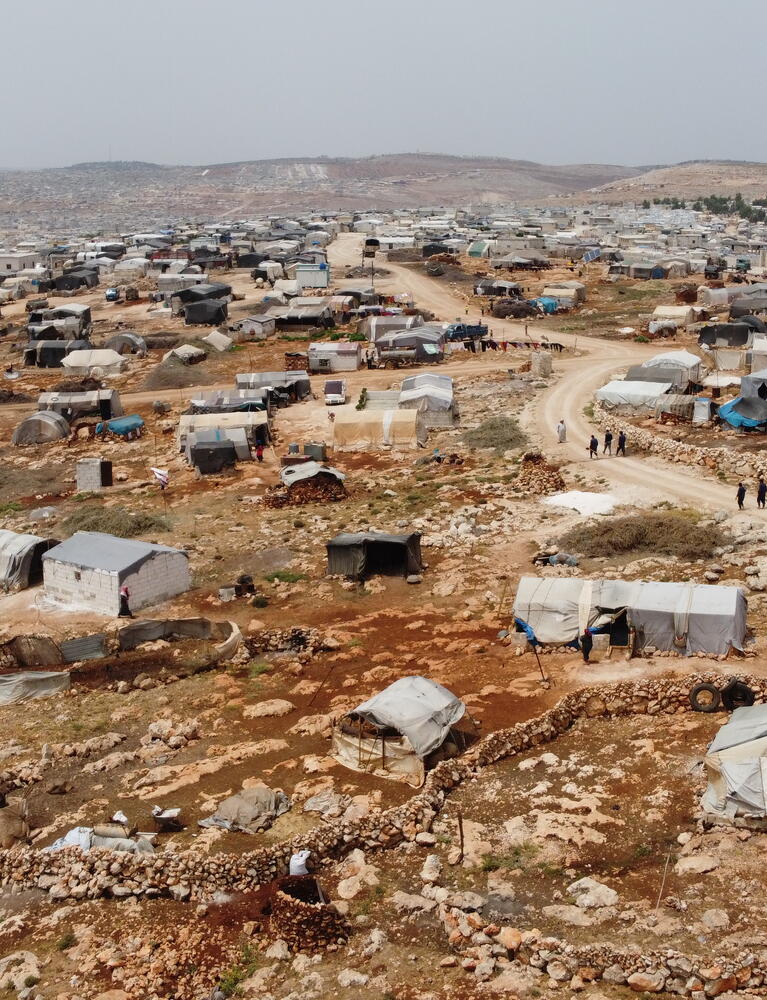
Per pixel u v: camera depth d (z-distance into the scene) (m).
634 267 170.50
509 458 70.31
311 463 68.44
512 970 22.16
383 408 81.19
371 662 41.50
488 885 25.45
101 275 196.38
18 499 71.06
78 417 90.31
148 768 34.19
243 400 84.12
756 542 49.12
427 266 181.88
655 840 26.66
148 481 72.31
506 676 38.53
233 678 41.50
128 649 44.59
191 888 26.88
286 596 49.69
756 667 36.59
